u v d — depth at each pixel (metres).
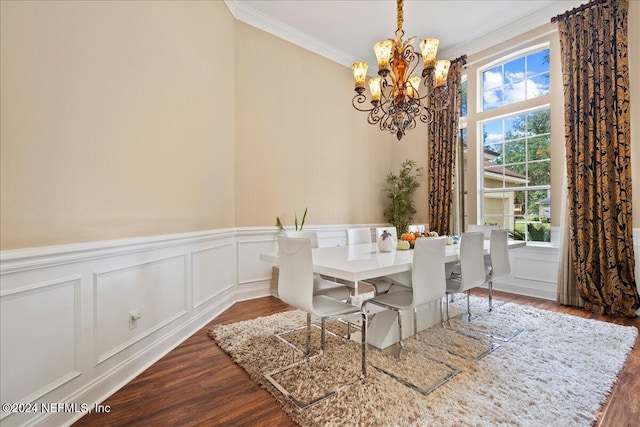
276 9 3.73
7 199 1.33
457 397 1.70
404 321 2.54
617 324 2.89
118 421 1.55
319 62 4.60
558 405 1.63
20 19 1.39
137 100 2.12
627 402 1.68
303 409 1.61
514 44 4.12
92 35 1.77
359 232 3.49
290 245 1.94
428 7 3.72
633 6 3.16
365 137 5.25
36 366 1.42
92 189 1.75
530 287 3.96
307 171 4.42
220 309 3.28
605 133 3.21
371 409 1.60
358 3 3.63
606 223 3.18
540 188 3.98
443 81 2.73
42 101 1.48
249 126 3.78
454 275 3.22
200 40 2.93
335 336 2.56
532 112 4.07
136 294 2.06
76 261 1.62
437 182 4.91
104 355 1.79
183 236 2.58
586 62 3.35
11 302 1.32
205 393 1.79
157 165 2.32
